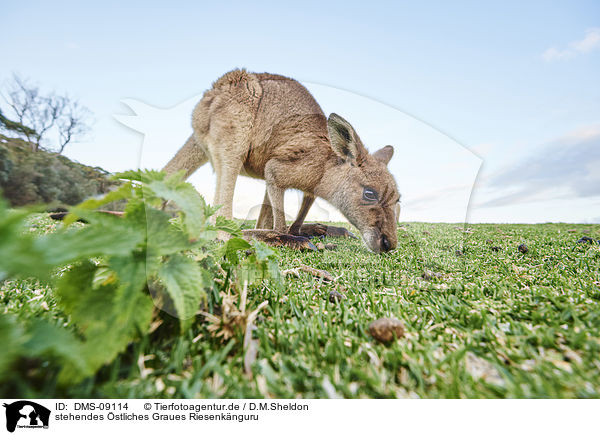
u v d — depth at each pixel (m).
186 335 0.33
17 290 0.52
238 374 0.30
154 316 0.34
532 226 1.89
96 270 0.31
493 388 0.29
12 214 0.20
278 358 0.32
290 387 0.29
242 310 0.36
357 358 0.32
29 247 0.19
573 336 0.36
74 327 0.35
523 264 0.76
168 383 0.28
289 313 0.43
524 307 0.46
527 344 0.36
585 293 0.52
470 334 0.38
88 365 0.24
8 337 0.21
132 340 0.31
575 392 0.28
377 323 0.36
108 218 0.28
